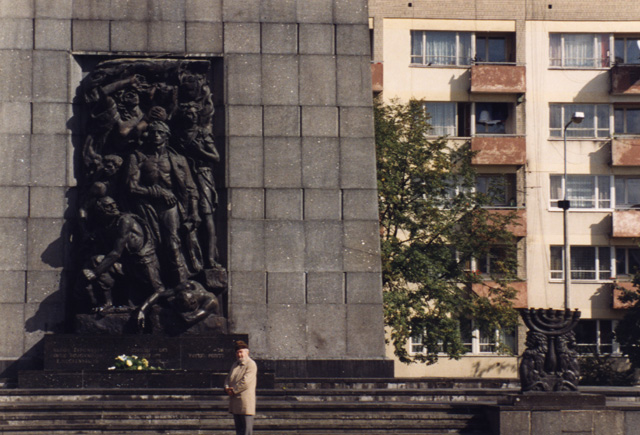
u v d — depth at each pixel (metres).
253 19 30.66
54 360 28.16
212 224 29.67
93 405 24.38
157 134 29.33
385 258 44.94
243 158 30.09
